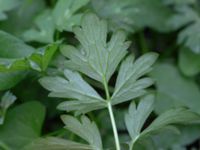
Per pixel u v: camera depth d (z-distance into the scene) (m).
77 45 0.39
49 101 0.38
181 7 0.45
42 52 0.31
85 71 0.30
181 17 0.44
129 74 0.30
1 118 0.33
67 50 0.30
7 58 0.33
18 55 0.33
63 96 0.30
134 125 0.30
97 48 0.30
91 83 0.38
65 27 0.35
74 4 0.35
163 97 0.42
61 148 0.29
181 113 0.29
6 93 0.33
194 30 0.43
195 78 0.44
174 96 0.42
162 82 0.42
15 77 0.32
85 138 0.29
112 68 0.30
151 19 0.44
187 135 0.39
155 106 0.41
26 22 0.40
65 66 0.31
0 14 0.37
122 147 0.32
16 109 0.33
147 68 0.30
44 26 0.37
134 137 0.30
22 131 0.33
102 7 0.41
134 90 0.30
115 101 0.30
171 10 0.45
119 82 0.30
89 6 0.41
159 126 0.30
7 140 0.33
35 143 0.28
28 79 0.35
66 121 0.29
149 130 0.30
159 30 0.44
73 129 0.29
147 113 0.30
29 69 0.32
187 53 0.44
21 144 0.33
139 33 0.44
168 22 0.44
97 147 0.29
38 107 0.34
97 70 0.30
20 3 0.41
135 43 0.45
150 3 0.44
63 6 0.35
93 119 0.38
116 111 0.39
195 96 0.42
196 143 0.41
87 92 0.30
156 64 0.44
